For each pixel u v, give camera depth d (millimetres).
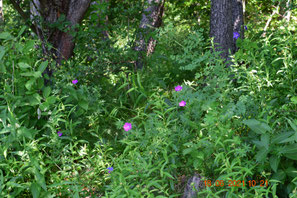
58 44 5328
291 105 2977
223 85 3008
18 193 2766
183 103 3363
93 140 3832
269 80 3213
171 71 5223
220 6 5266
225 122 2820
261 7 10555
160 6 6777
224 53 5285
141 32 5395
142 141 3082
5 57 3328
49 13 5285
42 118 3627
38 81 3375
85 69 4699
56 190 2955
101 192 3088
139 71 5047
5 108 3025
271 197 2574
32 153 2955
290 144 2412
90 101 3906
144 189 2555
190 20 8516
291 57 3236
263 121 2670
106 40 5105
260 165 2604
